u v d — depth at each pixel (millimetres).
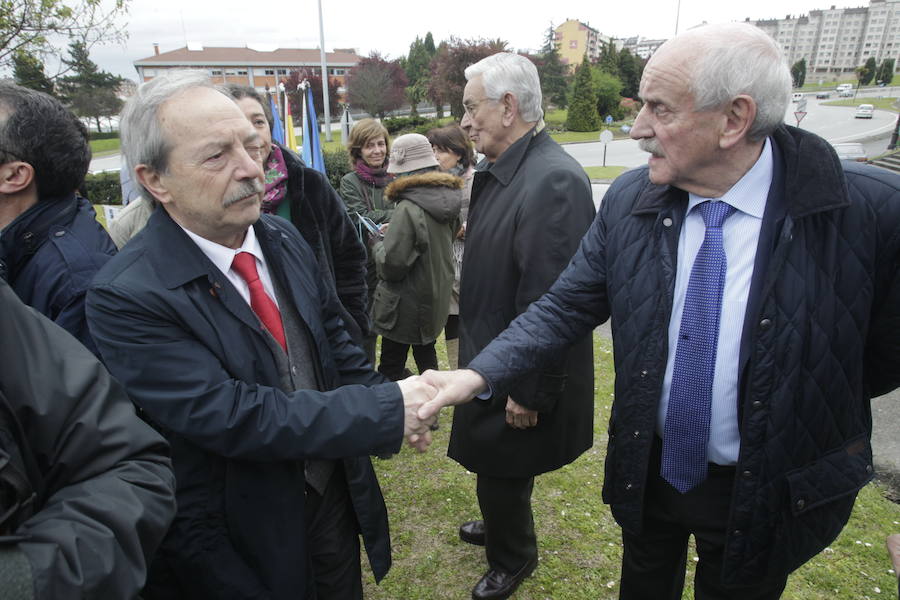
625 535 1604
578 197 1707
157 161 1152
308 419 1182
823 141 1146
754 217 1207
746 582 1304
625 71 47375
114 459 856
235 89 1942
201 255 1220
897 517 2578
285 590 1304
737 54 1082
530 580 2180
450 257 3363
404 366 3572
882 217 1144
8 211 1364
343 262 2332
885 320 1225
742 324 1225
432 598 2129
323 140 33312
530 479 2031
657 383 1337
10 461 725
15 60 9070
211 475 1234
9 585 648
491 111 1801
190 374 1143
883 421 3578
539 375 1677
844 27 109875
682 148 1166
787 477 1220
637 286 1348
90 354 912
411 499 2732
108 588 745
